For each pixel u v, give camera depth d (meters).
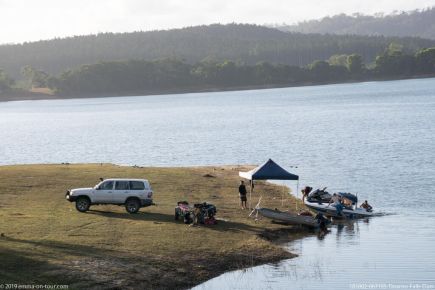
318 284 36.66
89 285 34.22
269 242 45.88
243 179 75.12
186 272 38.03
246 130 157.50
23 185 67.00
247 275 38.34
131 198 52.69
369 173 82.25
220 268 39.38
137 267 37.69
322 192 60.41
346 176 80.81
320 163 94.19
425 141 116.06
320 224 50.75
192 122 193.12
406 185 72.38
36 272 35.22
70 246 40.78
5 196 60.75
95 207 55.41
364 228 51.84
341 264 40.88
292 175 54.28
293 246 45.66
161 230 46.56
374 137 127.56
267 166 54.66
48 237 42.88
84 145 137.00
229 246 43.38
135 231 45.88
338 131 144.25
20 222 47.66
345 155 102.12
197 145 127.31
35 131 184.00
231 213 54.53
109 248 40.91
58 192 63.12
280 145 121.31
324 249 44.75
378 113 194.12
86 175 74.25
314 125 164.00
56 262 37.16
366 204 58.25
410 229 50.94
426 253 43.28
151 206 56.62
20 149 133.25
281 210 56.97
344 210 56.12
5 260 36.84
